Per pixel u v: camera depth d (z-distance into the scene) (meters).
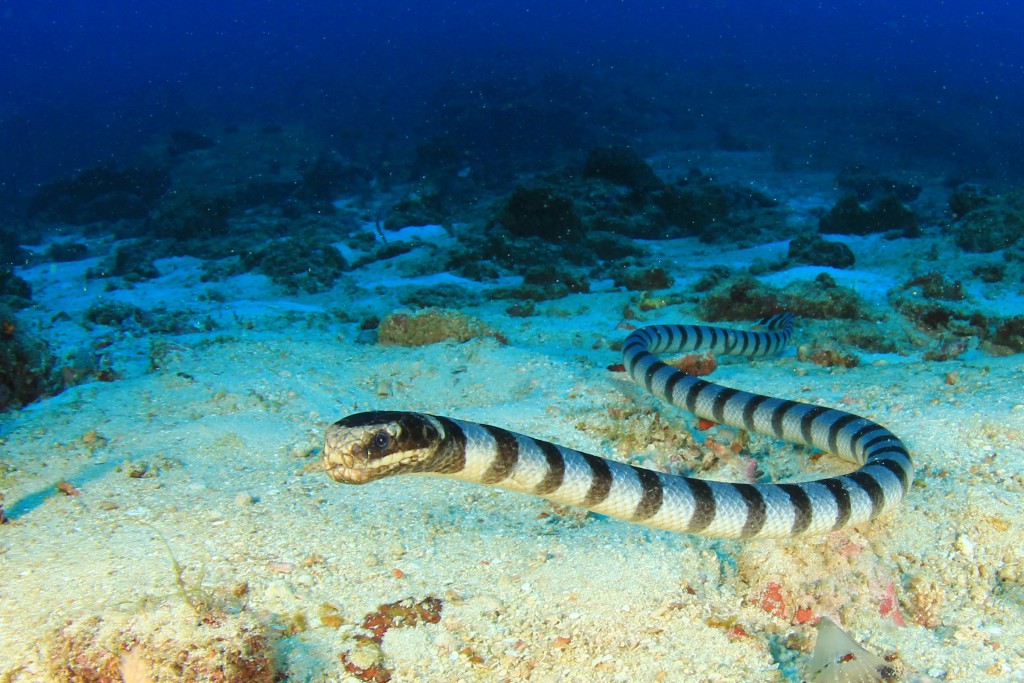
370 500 0.42
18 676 0.29
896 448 0.44
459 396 0.65
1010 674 0.31
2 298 1.40
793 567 0.36
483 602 0.34
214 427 0.52
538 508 0.42
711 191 2.18
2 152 4.78
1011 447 0.47
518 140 3.72
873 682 0.31
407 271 1.61
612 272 1.52
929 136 4.01
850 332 0.88
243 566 0.35
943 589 0.37
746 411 0.55
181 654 0.29
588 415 0.55
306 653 0.31
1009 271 1.26
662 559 0.38
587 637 0.33
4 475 0.43
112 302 1.24
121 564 0.35
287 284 1.52
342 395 0.63
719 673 0.31
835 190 2.79
